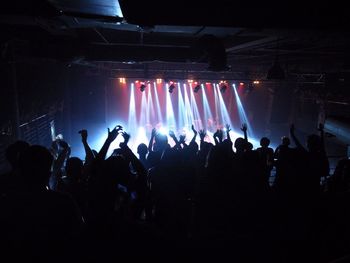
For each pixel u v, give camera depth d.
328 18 2.85
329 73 14.92
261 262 2.33
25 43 7.40
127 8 2.76
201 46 6.21
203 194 3.66
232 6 2.79
